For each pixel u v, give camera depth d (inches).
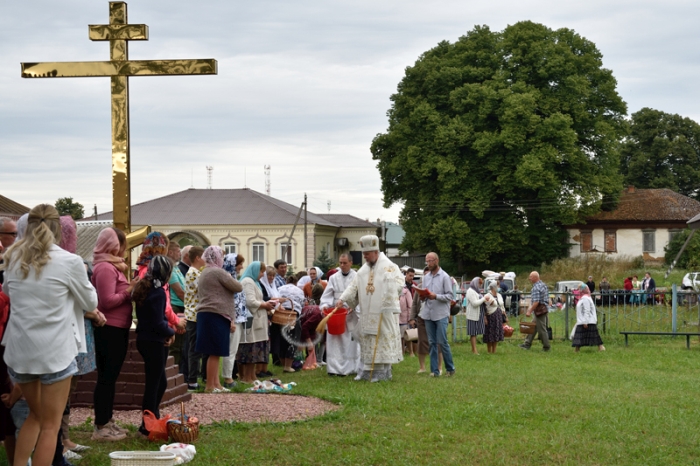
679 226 2181.3
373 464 266.7
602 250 2207.2
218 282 410.0
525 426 333.4
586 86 1849.2
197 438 288.8
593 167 1893.5
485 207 1814.7
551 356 676.7
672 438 316.8
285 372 543.2
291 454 275.0
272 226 2281.0
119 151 356.2
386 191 2033.7
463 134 1788.9
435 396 406.3
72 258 225.1
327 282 595.5
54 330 220.5
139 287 284.5
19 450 222.5
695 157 2650.1
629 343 786.2
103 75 354.0
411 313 561.9
